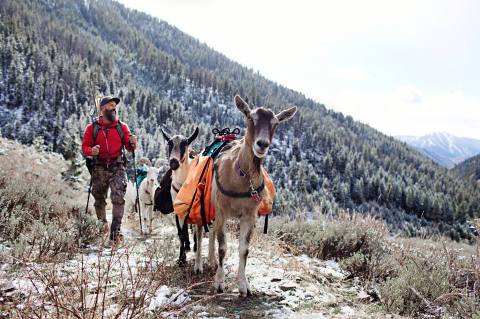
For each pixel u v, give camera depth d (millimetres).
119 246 6691
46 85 144375
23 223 6285
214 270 6082
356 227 8445
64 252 5766
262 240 8109
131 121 142250
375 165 189125
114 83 184375
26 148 25406
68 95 145750
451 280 5586
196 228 6605
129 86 197000
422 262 6309
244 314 4469
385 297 5367
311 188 139875
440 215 122750
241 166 5074
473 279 5516
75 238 6293
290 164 154125
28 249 5398
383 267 6918
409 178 172500
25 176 10688
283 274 6023
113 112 7762
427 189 158875
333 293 5609
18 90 135875
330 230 8516
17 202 7188
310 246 8180
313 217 9898
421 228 9609
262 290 5285
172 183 7270
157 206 7770
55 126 115438
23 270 4594
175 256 6484
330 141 199125
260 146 4660
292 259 7082
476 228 5680
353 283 6328
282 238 8750
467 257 6301
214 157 5742
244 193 5129
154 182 9938
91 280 4703
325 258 7953
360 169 166250
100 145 7672
